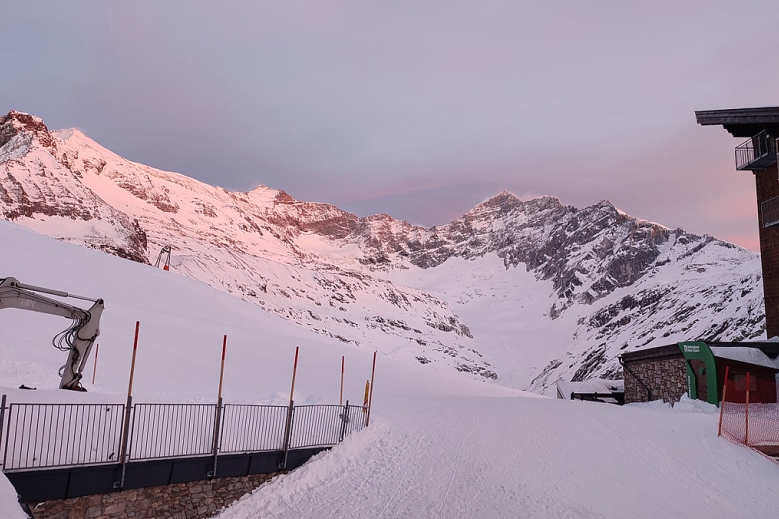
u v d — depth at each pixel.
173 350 44.34
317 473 19.33
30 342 35.50
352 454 21.20
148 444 16.27
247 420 19.34
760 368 28.20
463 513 16.80
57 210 169.88
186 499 16.42
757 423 24.36
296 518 16.52
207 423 18.20
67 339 22.09
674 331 165.00
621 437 24.42
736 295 158.25
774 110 31.88
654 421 26.88
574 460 21.41
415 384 57.66
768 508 16.91
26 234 73.25
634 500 17.73
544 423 27.06
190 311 73.00
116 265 81.31
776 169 34.41
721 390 28.20
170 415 17.08
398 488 18.66
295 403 24.75
